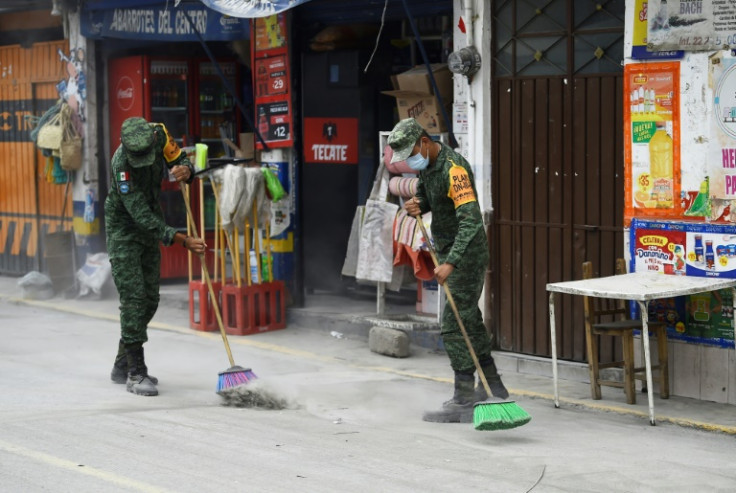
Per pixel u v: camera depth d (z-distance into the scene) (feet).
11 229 51.72
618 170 29.30
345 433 24.31
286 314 38.81
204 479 20.39
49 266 45.62
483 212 32.30
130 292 28.94
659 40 27.25
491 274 32.48
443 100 34.04
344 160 39.91
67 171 46.96
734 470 21.52
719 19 26.18
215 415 25.99
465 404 25.76
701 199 26.91
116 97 46.06
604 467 21.53
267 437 23.75
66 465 21.26
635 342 28.53
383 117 39.37
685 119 27.04
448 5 33.73
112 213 28.99
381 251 35.04
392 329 33.99
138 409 26.50
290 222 38.96
